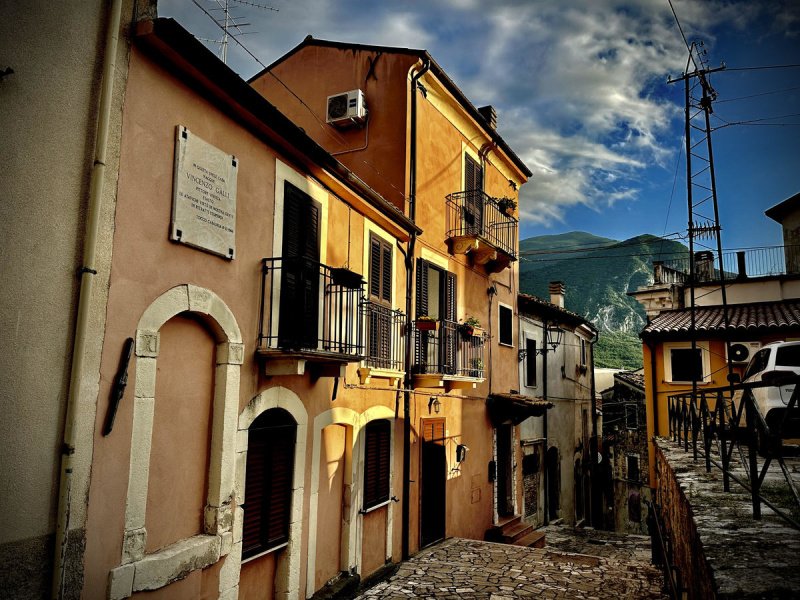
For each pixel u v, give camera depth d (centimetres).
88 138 477
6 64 414
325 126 1306
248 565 680
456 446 1357
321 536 827
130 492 502
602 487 2631
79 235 465
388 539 1038
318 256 838
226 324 631
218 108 637
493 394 1579
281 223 745
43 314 433
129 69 517
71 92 464
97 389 471
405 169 1197
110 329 486
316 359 728
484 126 1522
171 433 566
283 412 752
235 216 656
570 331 2375
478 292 1537
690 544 513
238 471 640
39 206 433
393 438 1073
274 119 689
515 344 1794
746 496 550
